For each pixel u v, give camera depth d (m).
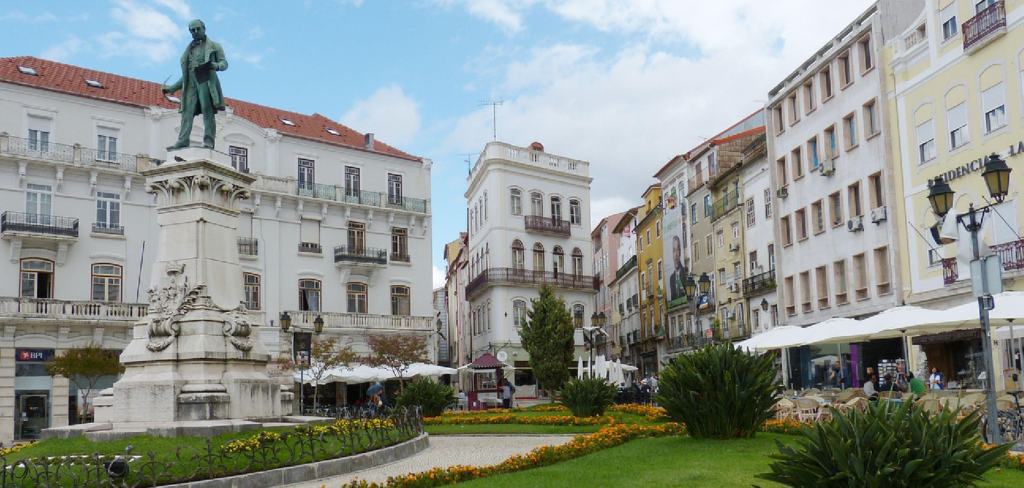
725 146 49.31
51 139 37.41
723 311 47.91
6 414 34.31
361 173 47.97
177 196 17.19
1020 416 14.47
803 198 37.81
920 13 32.03
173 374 15.91
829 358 36.34
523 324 47.31
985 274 12.12
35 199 36.75
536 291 55.31
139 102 41.16
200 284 16.64
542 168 57.00
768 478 7.73
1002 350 25.27
